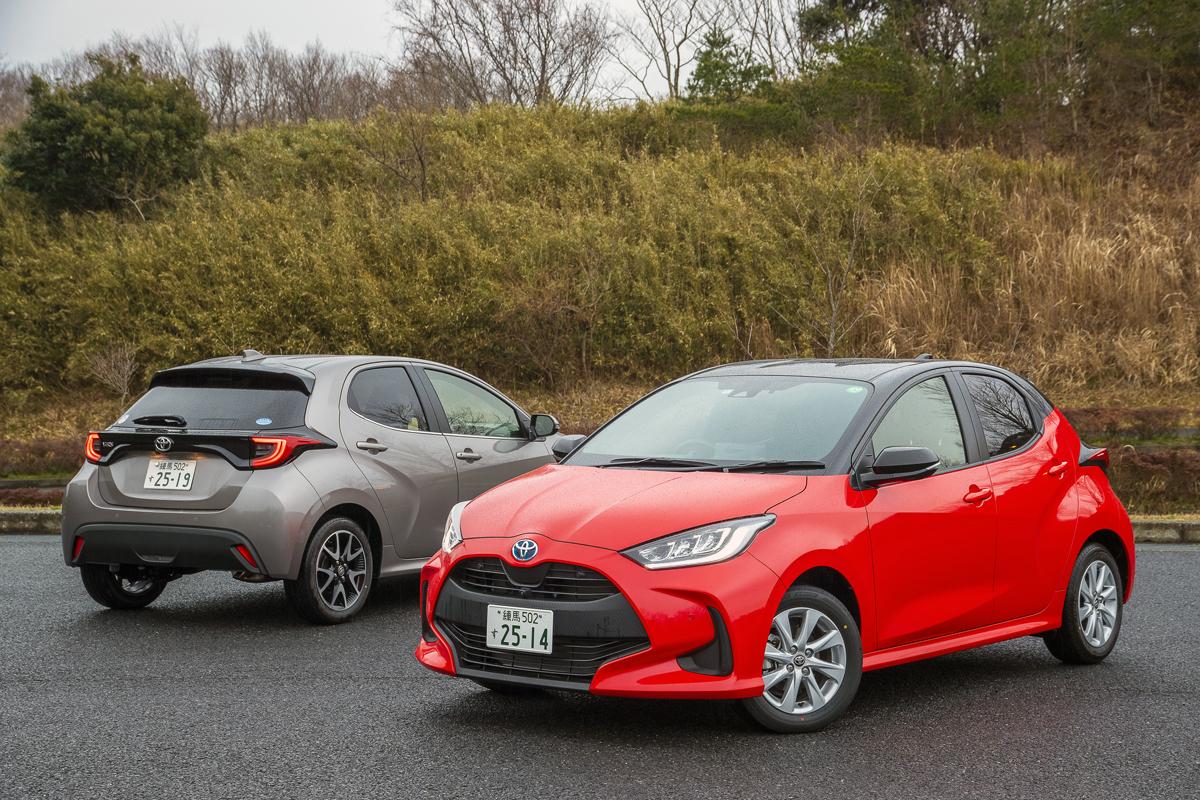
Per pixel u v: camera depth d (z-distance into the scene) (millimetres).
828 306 21297
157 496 6918
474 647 4645
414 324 20844
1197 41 30562
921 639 5129
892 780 4055
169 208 25719
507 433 8719
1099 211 24469
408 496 7668
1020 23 32531
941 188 24312
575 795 3869
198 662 6098
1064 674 5930
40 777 4090
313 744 4523
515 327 21047
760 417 5391
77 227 24828
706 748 4449
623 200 24531
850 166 24984
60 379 21469
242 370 7254
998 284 22094
